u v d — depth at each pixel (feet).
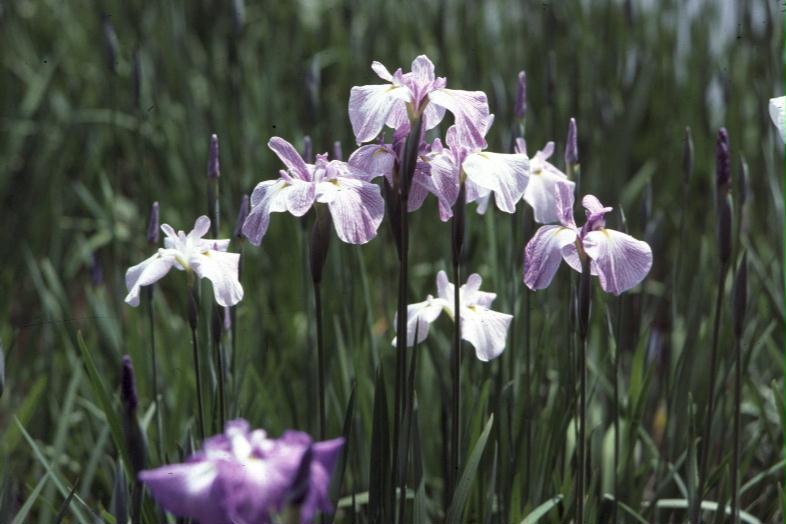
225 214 22.16
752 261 20.40
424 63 10.89
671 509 17.29
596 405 19.15
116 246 21.80
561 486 15.12
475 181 10.68
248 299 21.02
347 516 17.37
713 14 31.27
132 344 18.83
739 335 11.96
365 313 16.79
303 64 33.22
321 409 11.66
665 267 26.99
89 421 19.21
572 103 26.50
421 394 17.88
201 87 30.89
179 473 8.02
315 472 8.05
